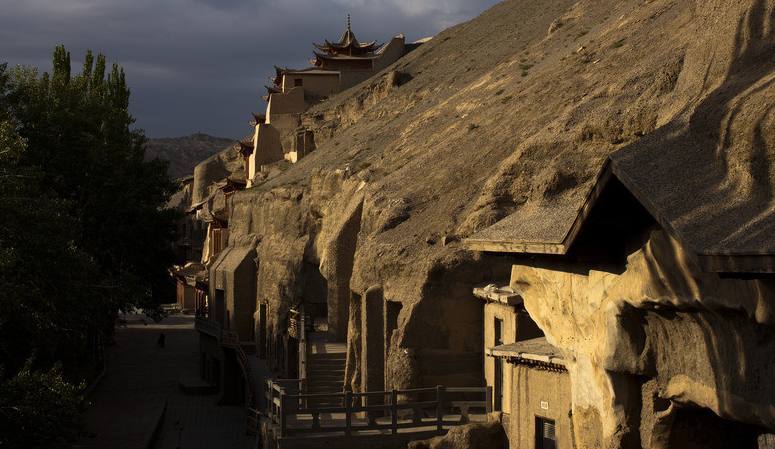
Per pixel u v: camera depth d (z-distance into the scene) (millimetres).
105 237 51375
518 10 79875
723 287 10367
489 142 37656
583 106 30344
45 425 27078
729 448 12672
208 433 46688
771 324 9641
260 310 57281
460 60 71438
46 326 31969
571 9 59188
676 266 11180
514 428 22562
